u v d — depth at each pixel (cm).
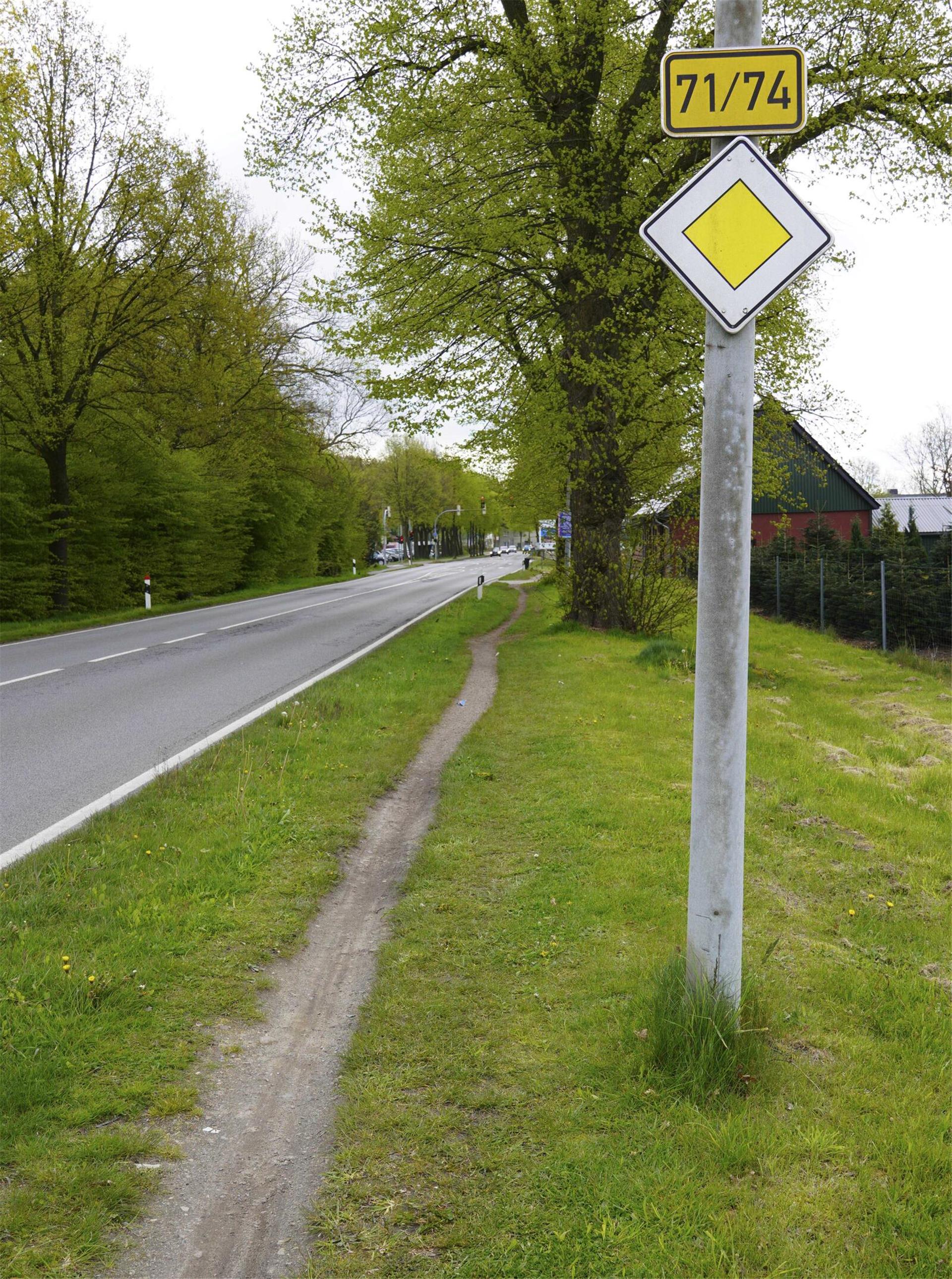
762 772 829
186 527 3488
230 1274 265
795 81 338
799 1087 337
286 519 4597
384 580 5403
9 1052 363
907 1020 387
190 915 502
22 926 477
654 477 1962
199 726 1031
